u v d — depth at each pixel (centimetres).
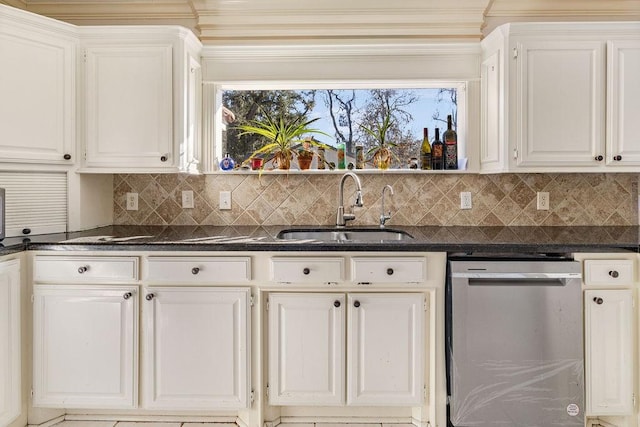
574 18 260
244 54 258
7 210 213
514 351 192
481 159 255
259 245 197
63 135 226
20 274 197
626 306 195
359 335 198
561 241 201
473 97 256
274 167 267
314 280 196
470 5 254
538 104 224
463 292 193
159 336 200
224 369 200
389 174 264
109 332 199
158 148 229
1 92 205
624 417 201
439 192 265
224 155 279
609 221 262
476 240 205
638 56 223
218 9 258
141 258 200
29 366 202
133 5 262
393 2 255
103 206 261
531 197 262
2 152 205
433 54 255
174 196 268
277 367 201
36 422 204
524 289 192
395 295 198
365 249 196
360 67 257
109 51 229
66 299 200
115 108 229
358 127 278
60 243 198
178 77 229
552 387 193
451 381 195
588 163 224
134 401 200
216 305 199
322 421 212
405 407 211
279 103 280
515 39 223
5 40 206
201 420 214
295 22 260
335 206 267
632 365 196
